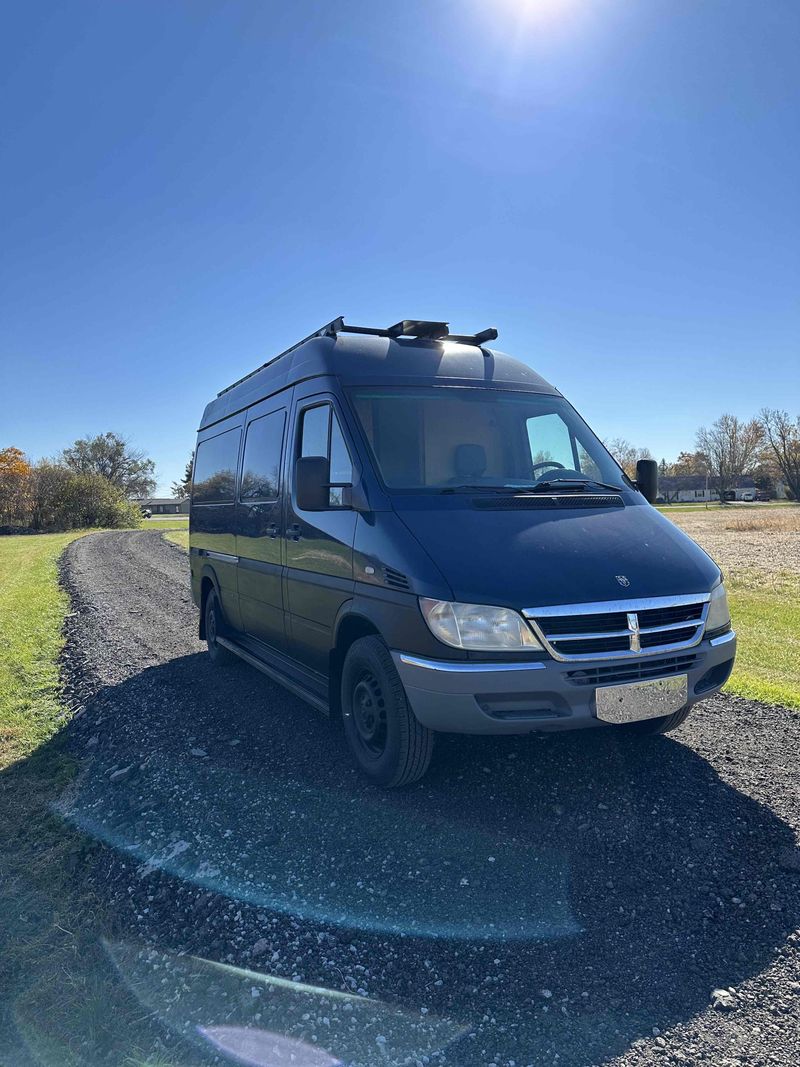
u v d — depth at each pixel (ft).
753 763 14.58
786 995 8.48
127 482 255.09
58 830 13.58
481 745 15.56
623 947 9.42
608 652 11.62
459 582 11.70
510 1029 8.18
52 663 26.63
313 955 9.56
